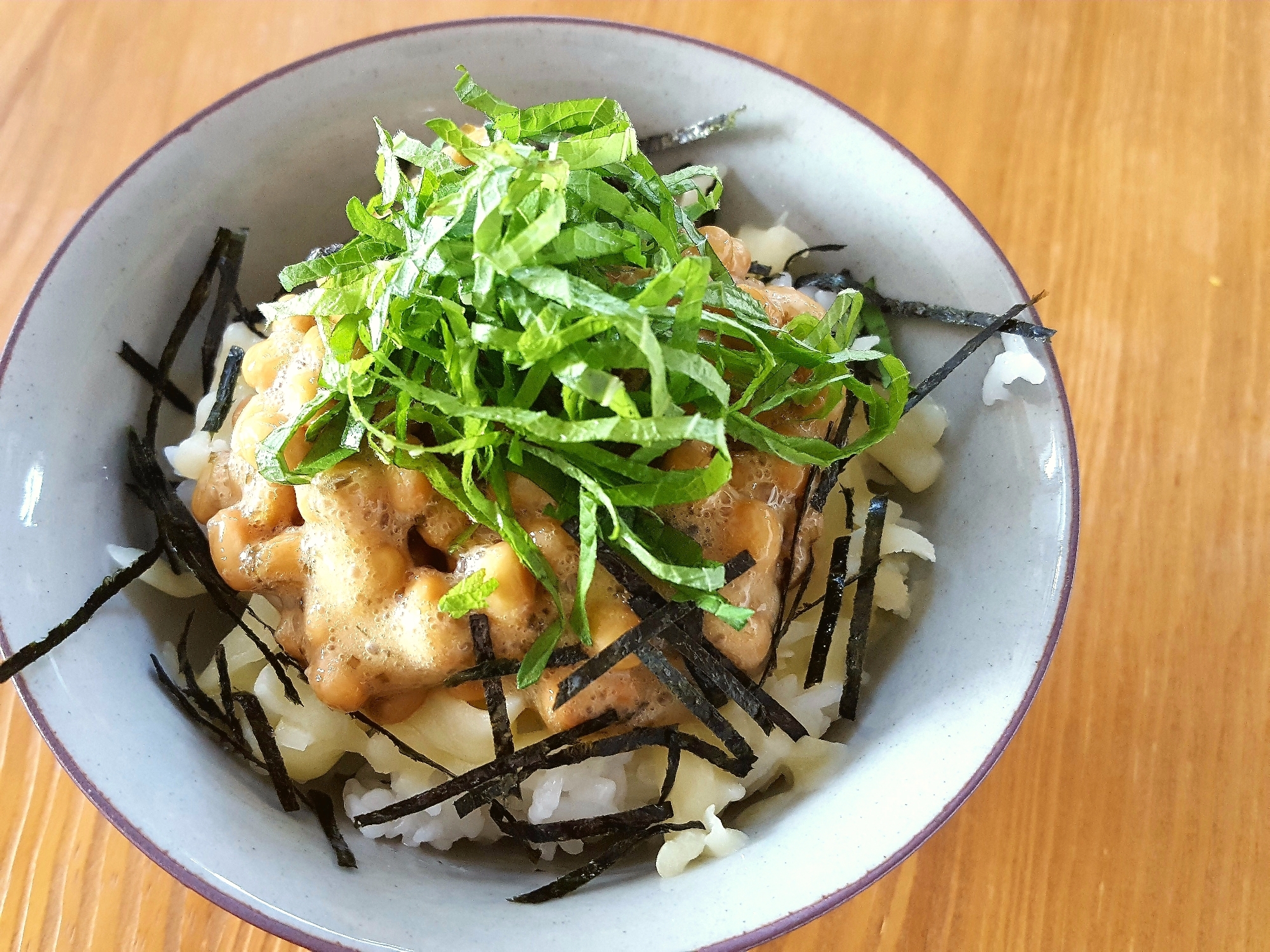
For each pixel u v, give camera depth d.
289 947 0.15
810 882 0.12
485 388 0.12
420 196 0.13
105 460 0.15
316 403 0.13
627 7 0.21
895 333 0.16
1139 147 0.20
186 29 0.21
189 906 0.15
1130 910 0.15
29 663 0.12
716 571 0.12
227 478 0.15
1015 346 0.15
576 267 0.12
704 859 0.13
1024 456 0.14
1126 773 0.16
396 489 0.13
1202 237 0.20
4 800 0.15
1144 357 0.19
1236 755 0.16
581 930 0.12
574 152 0.13
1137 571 0.18
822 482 0.14
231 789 0.13
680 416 0.12
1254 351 0.19
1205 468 0.18
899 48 0.21
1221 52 0.21
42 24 0.20
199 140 0.15
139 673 0.13
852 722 0.15
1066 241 0.20
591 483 0.12
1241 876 0.16
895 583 0.15
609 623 0.13
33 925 0.15
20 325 0.14
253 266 0.17
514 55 0.16
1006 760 0.16
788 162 0.17
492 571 0.13
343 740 0.14
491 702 0.13
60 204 0.19
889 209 0.16
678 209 0.14
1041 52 0.21
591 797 0.14
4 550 0.13
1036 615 0.13
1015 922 0.15
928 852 0.16
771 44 0.21
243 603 0.15
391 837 0.14
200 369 0.16
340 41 0.21
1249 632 0.17
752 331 0.13
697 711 0.13
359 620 0.13
